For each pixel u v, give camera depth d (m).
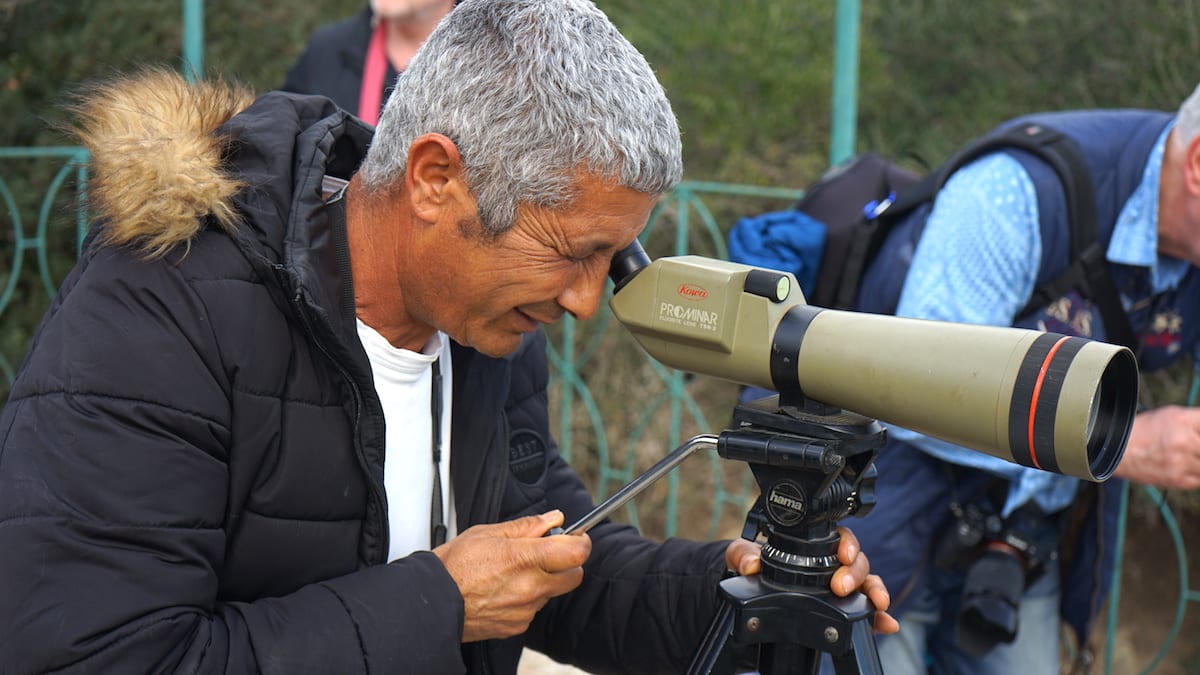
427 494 1.56
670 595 1.64
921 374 1.28
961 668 2.49
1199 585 4.67
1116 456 1.27
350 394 1.39
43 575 1.21
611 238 1.35
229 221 1.34
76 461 1.24
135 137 1.34
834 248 2.35
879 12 5.11
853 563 1.42
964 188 2.14
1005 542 2.24
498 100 1.30
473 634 1.40
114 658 1.21
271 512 1.37
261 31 4.80
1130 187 2.12
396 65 3.18
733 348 1.41
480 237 1.34
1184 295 2.27
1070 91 4.83
